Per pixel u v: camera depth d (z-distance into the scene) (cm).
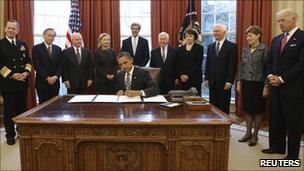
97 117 196
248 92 332
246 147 330
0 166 275
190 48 374
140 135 192
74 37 378
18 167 272
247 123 350
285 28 273
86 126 190
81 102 245
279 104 293
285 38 279
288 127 281
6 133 342
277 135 304
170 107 218
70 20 457
